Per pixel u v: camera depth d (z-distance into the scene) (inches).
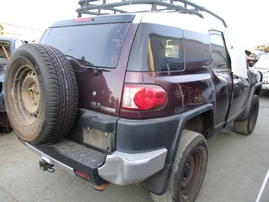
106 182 77.3
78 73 83.6
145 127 72.4
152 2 91.0
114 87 74.2
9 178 117.7
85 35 89.9
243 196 110.4
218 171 132.1
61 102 73.3
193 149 90.4
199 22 105.7
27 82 85.0
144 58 73.6
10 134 174.1
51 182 115.9
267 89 334.0
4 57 196.5
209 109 101.7
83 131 81.3
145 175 72.6
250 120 186.9
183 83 83.3
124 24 79.7
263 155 154.4
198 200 106.7
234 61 140.2
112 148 74.4
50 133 75.8
